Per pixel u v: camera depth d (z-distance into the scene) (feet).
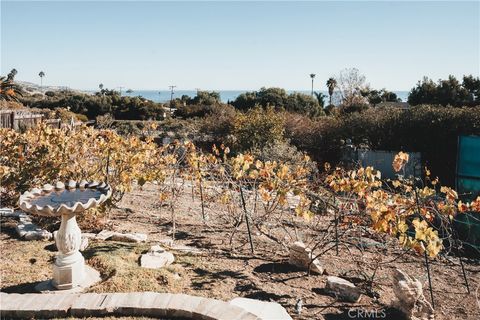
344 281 14.93
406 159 18.52
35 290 13.71
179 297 13.03
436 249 14.03
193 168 24.66
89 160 23.94
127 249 17.54
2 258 16.22
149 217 24.53
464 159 31.27
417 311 13.42
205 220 24.40
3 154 25.75
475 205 18.48
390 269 18.06
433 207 18.97
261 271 16.49
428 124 46.93
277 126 53.62
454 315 14.05
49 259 16.42
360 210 18.10
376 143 51.21
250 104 121.29
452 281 17.28
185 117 113.19
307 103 117.70
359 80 130.82
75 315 12.18
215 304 12.64
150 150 24.58
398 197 19.03
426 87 102.32
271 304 13.50
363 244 20.70
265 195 19.56
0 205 24.95
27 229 19.49
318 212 22.71
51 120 57.31
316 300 14.19
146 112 124.16
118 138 23.35
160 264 16.07
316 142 54.95
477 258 20.98
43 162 22.63
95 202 14.05
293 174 22.53
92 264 15.84
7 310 11.97
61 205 13.29
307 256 16.84
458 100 97.40
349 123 53.21
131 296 12.96
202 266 16.53
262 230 21.80
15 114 51.44
